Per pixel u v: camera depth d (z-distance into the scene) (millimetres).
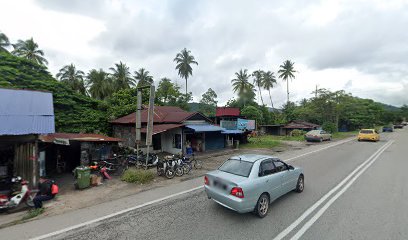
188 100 49656
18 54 36031
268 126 44562
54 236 5008
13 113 8758
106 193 8219
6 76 17297
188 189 8484
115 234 5027
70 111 19594
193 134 19375
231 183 5539
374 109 60062
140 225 5445
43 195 6918
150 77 52812
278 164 6836
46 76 20297
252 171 5867
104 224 5547
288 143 25578
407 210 5984
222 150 20000
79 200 7480
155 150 19016
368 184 8469
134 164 13547
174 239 4734
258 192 5656
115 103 26078
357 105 51656
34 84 18125
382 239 4590
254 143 24578
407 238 4613
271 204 6586
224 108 36312
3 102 9141
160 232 5059
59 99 18688
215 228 5184
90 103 21641
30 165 8727
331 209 6137
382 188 7949
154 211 6309
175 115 19859
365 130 27531
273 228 5129
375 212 5895
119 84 47875
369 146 21656
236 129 24297
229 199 5496
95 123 20984
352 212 5914
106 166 11938
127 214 6148
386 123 83000
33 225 5586
